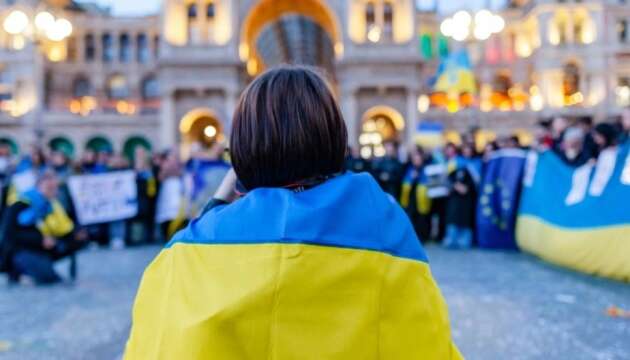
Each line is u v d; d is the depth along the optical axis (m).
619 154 7.93
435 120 50.59
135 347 1.33
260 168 1.41
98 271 9.81
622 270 7.65
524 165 11.35
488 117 51.69
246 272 1.22
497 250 11.55
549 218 9.61
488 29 19.66
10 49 57.16
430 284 1.32
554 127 10.74
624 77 55.16
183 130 40.72
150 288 1.38
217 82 40.50
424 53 58.31
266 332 1.18
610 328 5.40
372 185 1.38
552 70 54.97
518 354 4.68
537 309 6.25
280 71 1.46
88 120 54.22
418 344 1.25
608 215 7.98
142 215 13.58
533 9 56.41
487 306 6.47
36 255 8.53
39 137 25.52
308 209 1.27
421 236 13.20
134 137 55.00
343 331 1.19
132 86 62.09
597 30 55.09
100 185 12.98
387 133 46.25
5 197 12.98
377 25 42.22
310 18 45.00
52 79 60.66
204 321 1.18
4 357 4.86
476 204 12.28
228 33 40.94
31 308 6.87
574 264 8.62
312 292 1.20
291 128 1.38
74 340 5.41
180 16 41.56
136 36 62.81
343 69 40.56
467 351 4.80
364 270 1.22
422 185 13.09
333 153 1.41
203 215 1.44
